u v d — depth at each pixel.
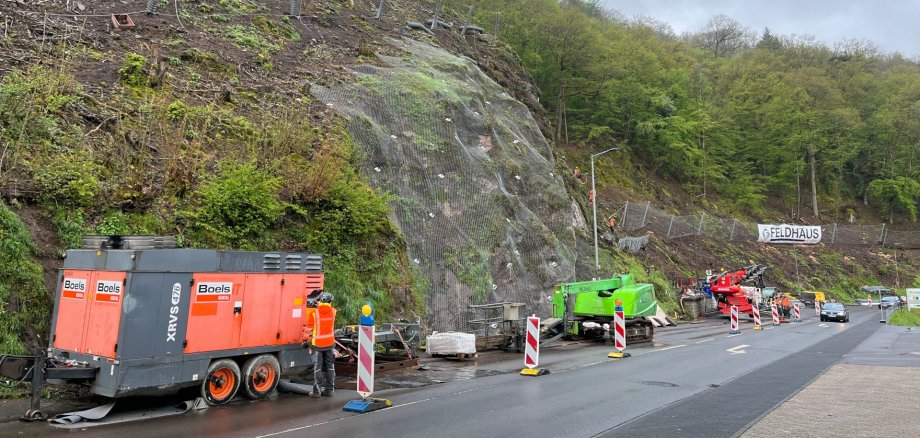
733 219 53.78
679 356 15.58
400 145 19.84
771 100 69.44
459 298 17.44
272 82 19.84
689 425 7.12
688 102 64.00
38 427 6.87
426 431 6.93
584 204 36.84
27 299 9.29
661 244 42.31
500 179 22.69
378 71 23.55
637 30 68.62
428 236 18.00
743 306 36.25
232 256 8.84
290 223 14.18
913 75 80.56
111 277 7.75
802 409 8.00
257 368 9.01
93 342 7.77
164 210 12.16
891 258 59.12
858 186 73.56
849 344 19.05
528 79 42.66
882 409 7.94
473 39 39.94
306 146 16.52
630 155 54.91
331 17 28.91
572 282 22.22
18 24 16.22
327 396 9.33
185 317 8.12
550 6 52.75
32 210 10.52
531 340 12.22
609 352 16.56
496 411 8.16
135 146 13.38
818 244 57.75
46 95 13.02
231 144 15.41
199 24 21.94
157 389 7.71
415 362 12.80
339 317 13.52
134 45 18.25
